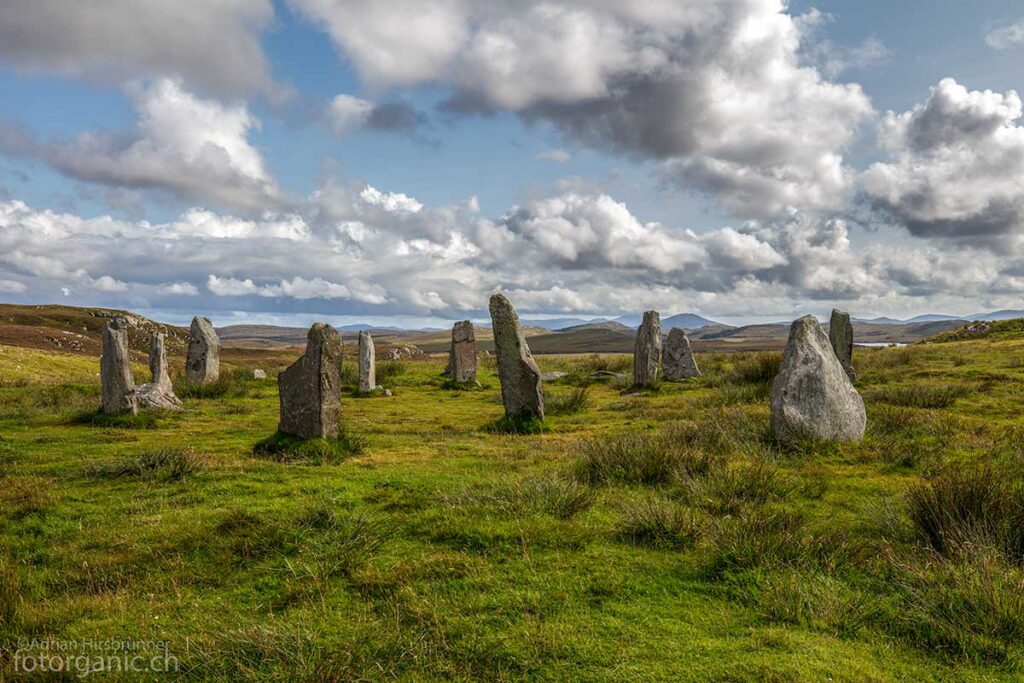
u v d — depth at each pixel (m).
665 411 16.94
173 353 74.75
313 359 12.05
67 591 5.70
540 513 7.64
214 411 18.73
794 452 11.02
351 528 7.03
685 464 9.71
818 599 5.36
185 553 6.56
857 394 11.91
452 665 4.44
